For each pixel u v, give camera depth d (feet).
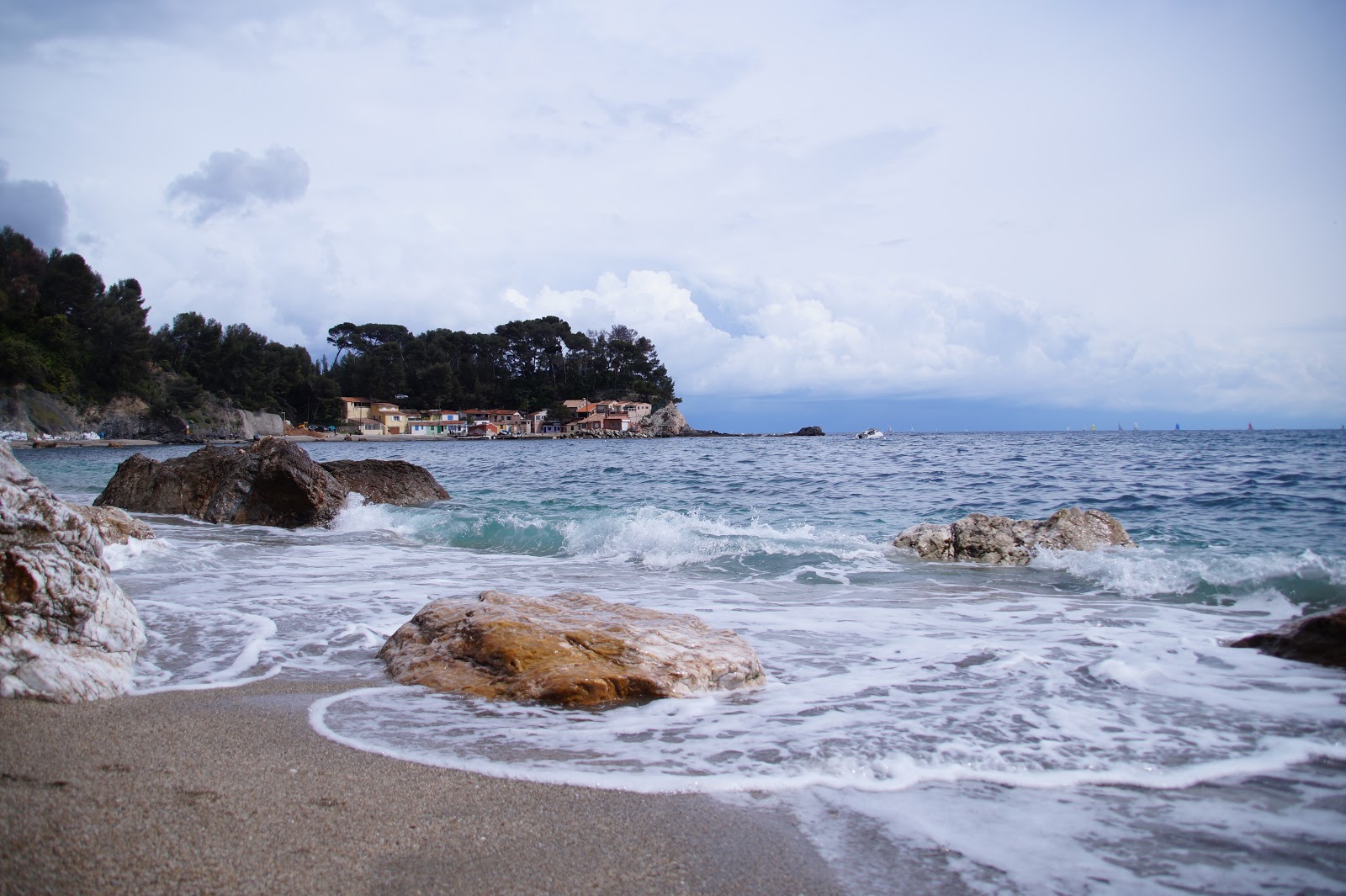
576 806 12.09
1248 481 68.18
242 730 15.07
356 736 14.99
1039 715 16.47
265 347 444.14
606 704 17.47
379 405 465.88
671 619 21.93
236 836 10.62
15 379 297.74
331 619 26.40
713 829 11.43
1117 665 19.72
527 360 554.87
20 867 9.45
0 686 15.92
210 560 39.91
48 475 109.91
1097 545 37.88
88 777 12.34
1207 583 30.89
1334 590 28.99
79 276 332.19
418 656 20.02
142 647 21.47
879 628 25.26
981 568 36.65
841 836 11.24
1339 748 14.42
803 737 15.33
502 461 159.74
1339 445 159.33
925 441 268.62
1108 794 12.65
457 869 10.05
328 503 57.06
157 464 63.93
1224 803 12.25
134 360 337.52
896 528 49.26
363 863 10.11
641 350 572.92
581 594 24.54
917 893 9.73
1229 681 18.78
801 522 52.01
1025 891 9.79
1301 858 10.53
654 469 114.42
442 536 50.65
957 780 13.24
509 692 17.85
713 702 17.75
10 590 17.31
